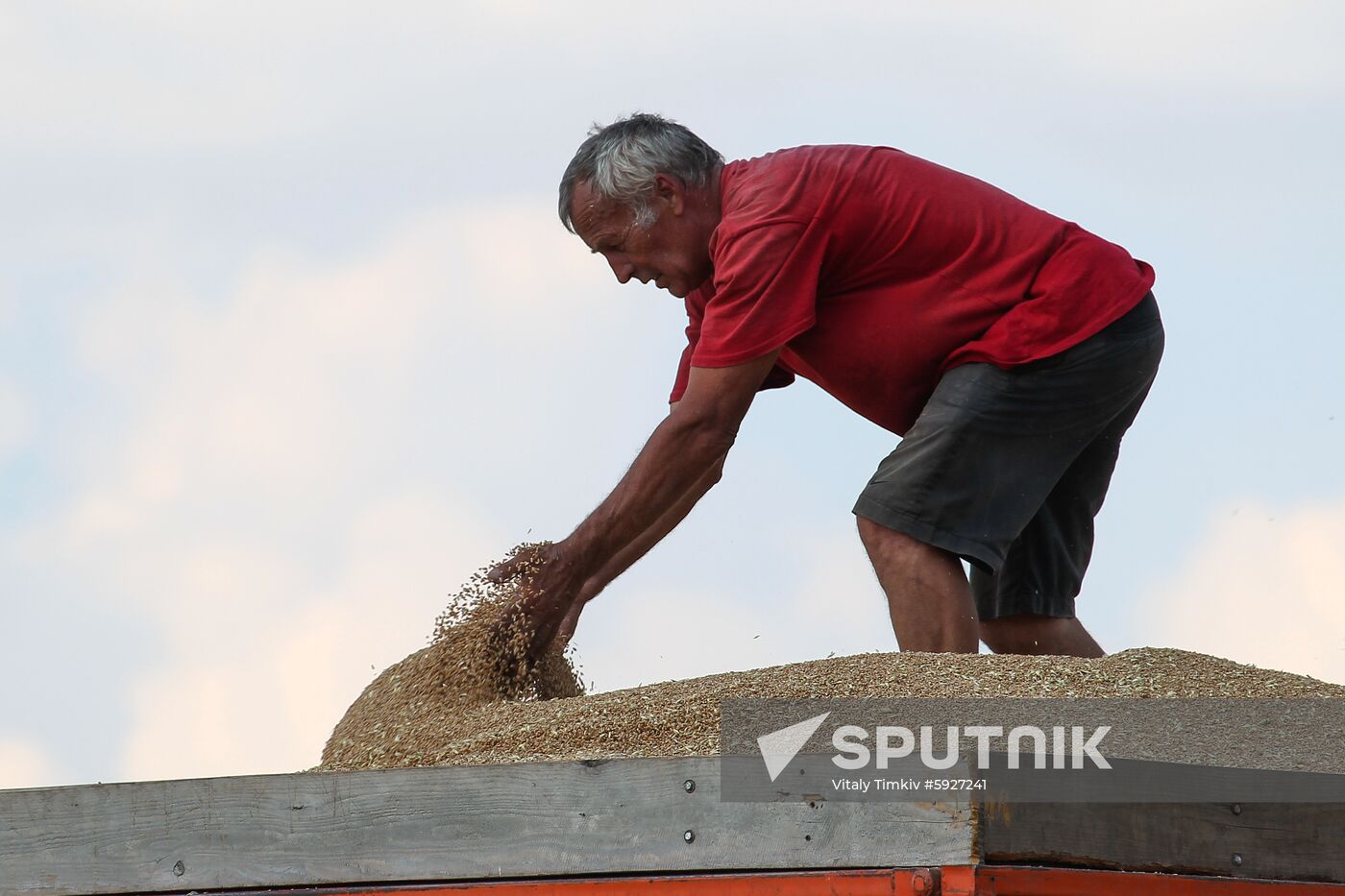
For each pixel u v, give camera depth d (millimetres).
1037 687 9062
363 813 7609
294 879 7684
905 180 11094
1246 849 7512
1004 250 11055
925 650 11008
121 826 8094
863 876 6562
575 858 7180
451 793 7465
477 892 7320
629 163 11250
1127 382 11297
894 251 11055
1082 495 12273
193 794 7973
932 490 11023
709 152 11516
